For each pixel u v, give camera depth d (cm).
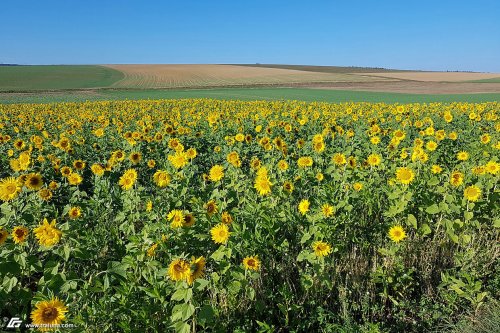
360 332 405
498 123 1611
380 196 678
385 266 515
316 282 466
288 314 437
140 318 357
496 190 639
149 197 616
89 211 614
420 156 765
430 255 548
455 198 586
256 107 2888
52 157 951
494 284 482
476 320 423
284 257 513
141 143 1115
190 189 637
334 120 1734
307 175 746
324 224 496
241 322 416
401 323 441
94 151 1147
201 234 474
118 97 5875
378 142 1082
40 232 385
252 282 452
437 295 482
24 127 1692
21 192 575
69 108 3136
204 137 1373
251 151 1095
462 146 1238
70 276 383
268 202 577
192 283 350
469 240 546
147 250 426
